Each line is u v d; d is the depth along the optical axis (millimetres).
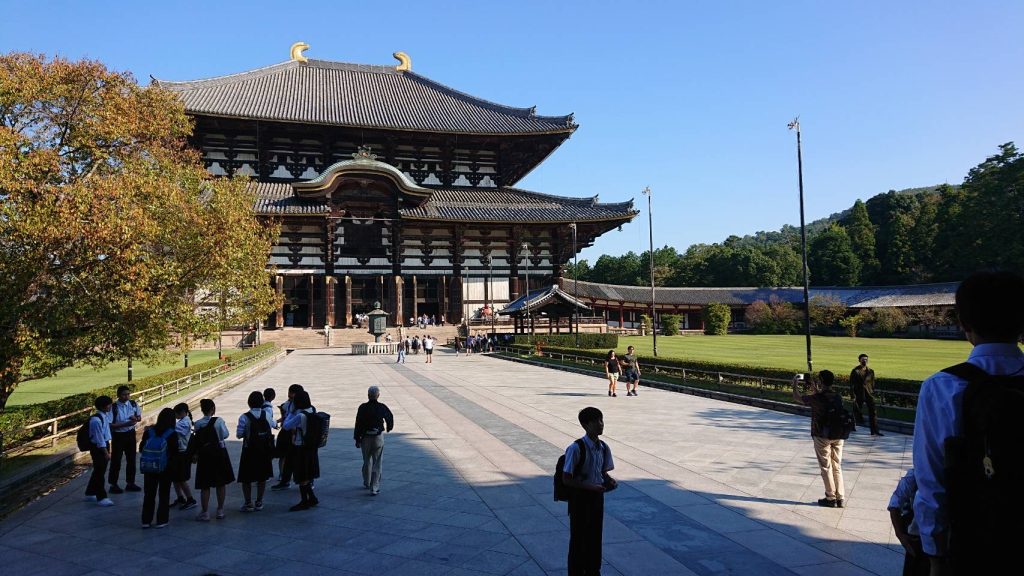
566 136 80312
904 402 20609
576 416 20859
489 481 12867
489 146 82375
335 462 14953
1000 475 2883
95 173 19422
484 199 79875
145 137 23172
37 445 15914
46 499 12570
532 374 36844
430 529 10000
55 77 18672
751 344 64250
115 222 14945
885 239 129375
